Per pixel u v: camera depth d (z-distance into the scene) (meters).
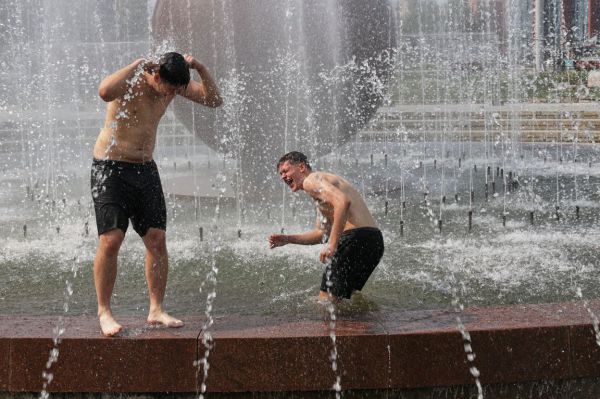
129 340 3.89
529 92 22.88
